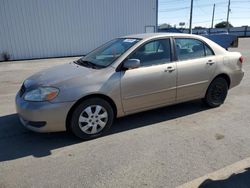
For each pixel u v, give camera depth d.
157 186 2.71
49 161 3.26
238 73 5.29
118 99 3.92
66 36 17.00
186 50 4.61
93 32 17.86
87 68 4.01
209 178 2.83
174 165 3.10
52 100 3.48
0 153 3.50
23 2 15.22
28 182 2.83
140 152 3.44
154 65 4.20
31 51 16.08
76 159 3.30
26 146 3.69
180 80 4.48
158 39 4.32
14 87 7.66
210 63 4.80
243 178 2.82
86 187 2.72
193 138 3.83
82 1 16.98
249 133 3.99
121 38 4.77
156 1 19.44
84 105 3.68
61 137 3.94
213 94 5.08
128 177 2.88
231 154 3.35
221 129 4.15
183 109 5.11
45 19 16.06
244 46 23.28
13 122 4.60
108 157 3.32
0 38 15.05
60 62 14.03
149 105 4.30
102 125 3.90
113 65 3.91
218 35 16.30
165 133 4.02
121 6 18.34
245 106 5.30
